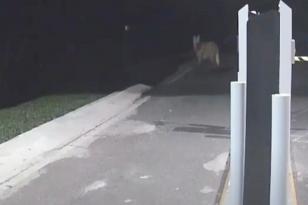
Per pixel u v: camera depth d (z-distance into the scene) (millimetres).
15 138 8812
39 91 16922
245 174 3168
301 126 9945
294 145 8430
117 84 17094
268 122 3072
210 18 33906
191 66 21562
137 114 11414
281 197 3004
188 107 12297
